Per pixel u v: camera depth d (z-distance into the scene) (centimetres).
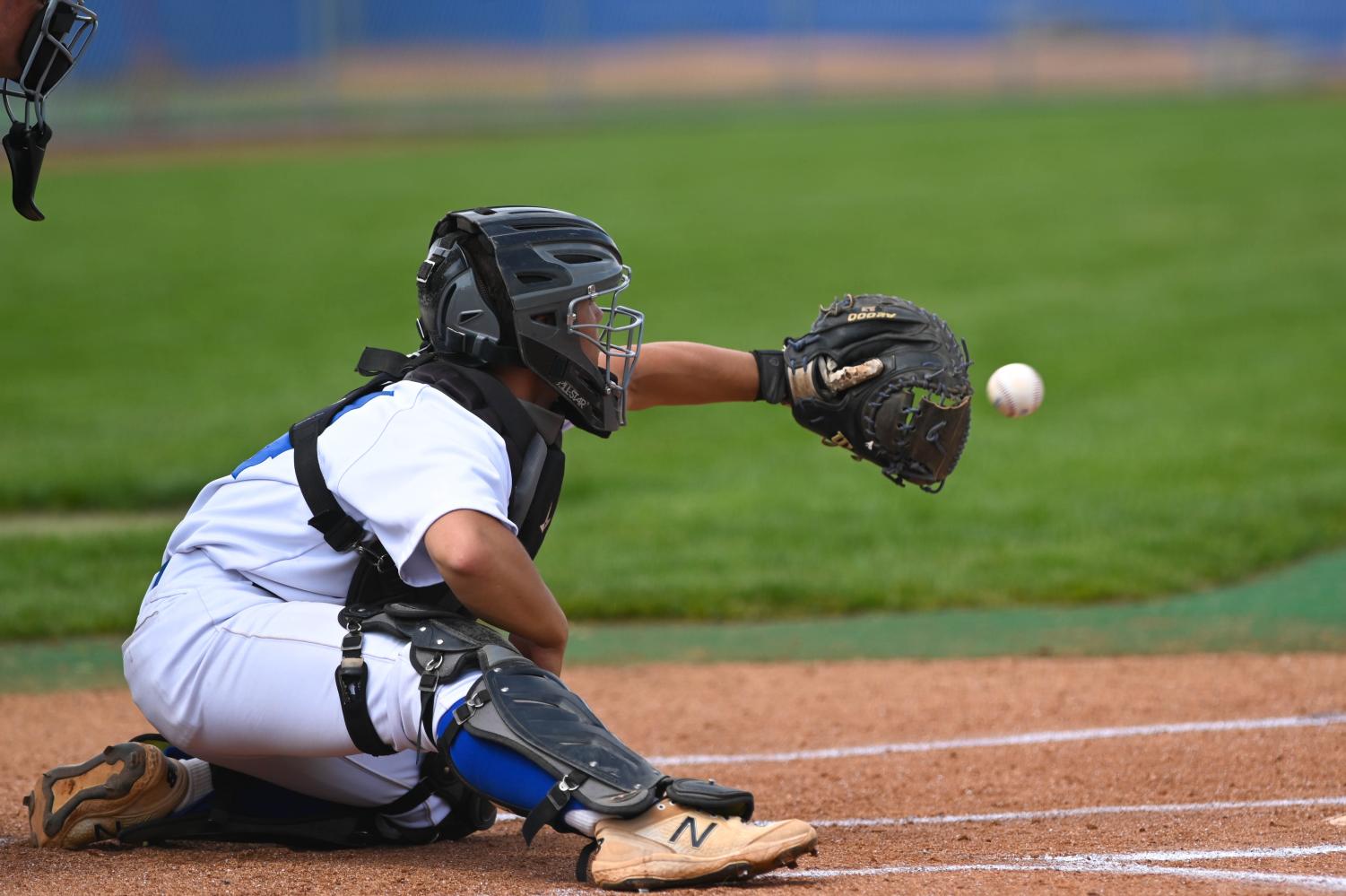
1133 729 1575
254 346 4497
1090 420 3450
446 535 917
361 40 11050
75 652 2052
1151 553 2405
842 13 14325
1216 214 6675
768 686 1848
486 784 948
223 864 1046
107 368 4203
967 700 1741
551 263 1005
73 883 988
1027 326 4581
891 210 7112
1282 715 1603
